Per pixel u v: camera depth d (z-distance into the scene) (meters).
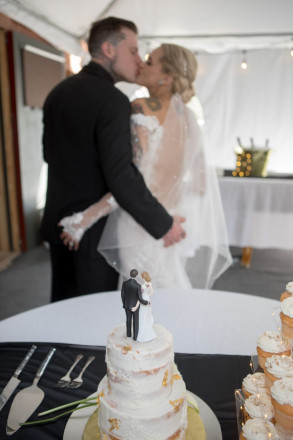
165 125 1.97
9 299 3.84
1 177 5.01
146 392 0.85
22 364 1.16
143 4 3.96
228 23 4.33
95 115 1.91
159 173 2.02
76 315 1.48
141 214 1.94
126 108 1.95
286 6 3.93
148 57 2.04
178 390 0.92
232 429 0.93
